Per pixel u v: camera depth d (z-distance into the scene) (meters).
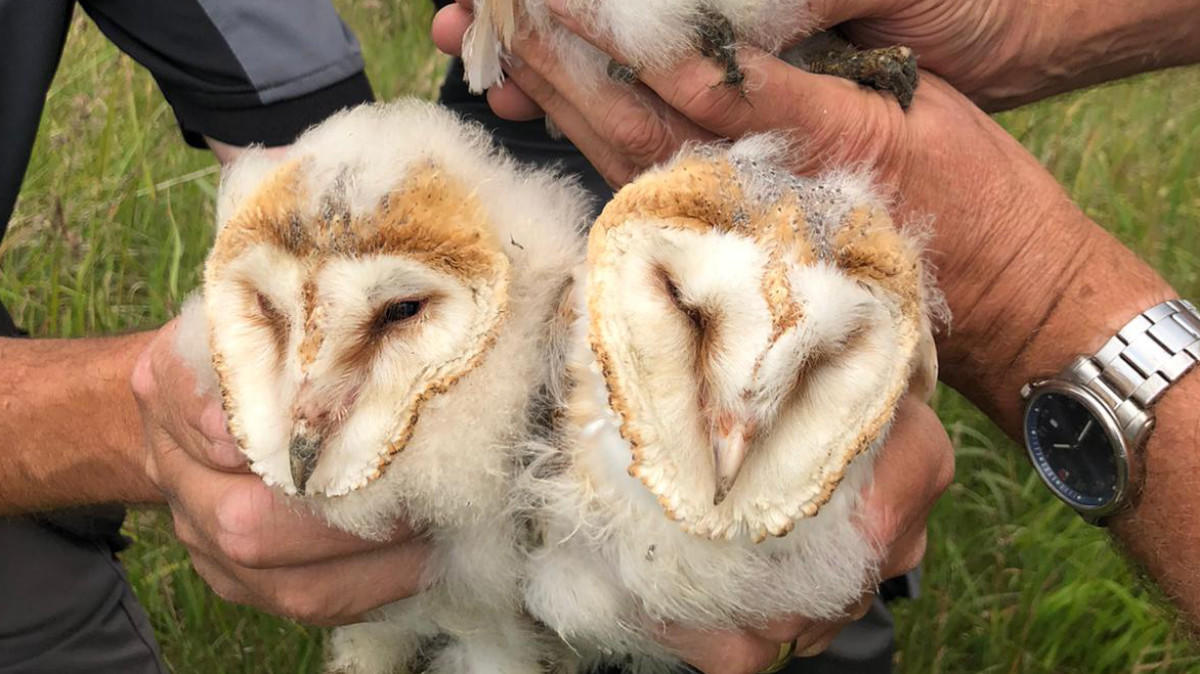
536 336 0.32
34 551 0.44
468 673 0.38
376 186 0.30
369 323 0.30
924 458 0.34
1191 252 0.70
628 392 0.29
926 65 0.40
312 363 0.29
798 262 0.28
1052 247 0.36
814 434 0.29
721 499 0.28
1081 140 0.76
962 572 0.56
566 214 0.35
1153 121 0.80
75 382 0.37
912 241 0.30
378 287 0.29
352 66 0.47
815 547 0.32
